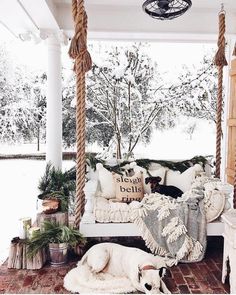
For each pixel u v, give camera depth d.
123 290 2.41
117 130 6.16
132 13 4.11
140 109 6.31
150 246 2.99
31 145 7.03
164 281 2.60
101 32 4.15
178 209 3.04
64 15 4.06
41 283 2.54
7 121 6.89
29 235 2.88
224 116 4.71
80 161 3.20
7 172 6.83
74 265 2.86
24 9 3.35
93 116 6.28
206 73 6.33
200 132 6.48
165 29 4.13
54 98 4.25
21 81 6.84
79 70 3.14
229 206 3.20
